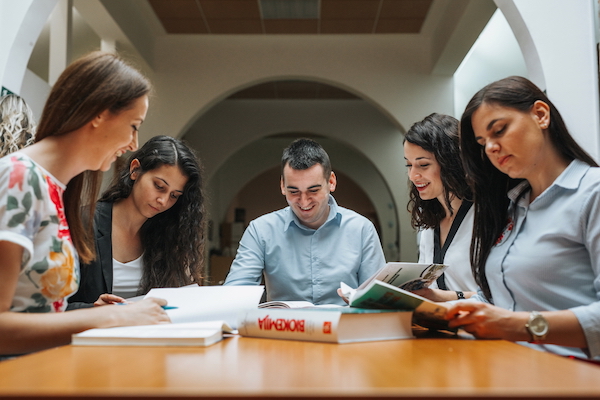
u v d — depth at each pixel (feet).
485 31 19.31
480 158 5.36
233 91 22.25
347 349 3.48
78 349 3.47
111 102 4.35
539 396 2.20
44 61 19.98
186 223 7.25
